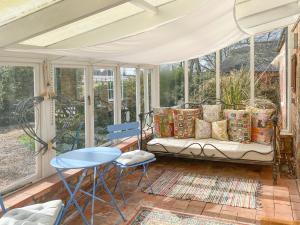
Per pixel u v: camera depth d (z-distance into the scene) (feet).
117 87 15.51
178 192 12.26
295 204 10.87
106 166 11.67
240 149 14.26
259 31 12.41
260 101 17.49
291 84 16.15
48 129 10.62
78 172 11.02
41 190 9.32
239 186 12.85
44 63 10.32
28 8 6.38
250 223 9.46
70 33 8.64
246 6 10.20
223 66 18.22
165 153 15.93
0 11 6.36
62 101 11.51
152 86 19.95
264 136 14.96
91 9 6.01
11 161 9.27
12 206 8.16
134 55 11.89
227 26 10.25
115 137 12.96
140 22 8.45
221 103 18.31
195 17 8.23
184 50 12.67
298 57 13.53
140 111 18.37
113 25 8.70
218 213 10.27
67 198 10.57
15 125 9.40
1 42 7.02
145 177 14.28
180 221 9.72
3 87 8.95
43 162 10.43
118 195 12.05
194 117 17.07
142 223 9.64
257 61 17.48
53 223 6.46
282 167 15.46
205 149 14.94
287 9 10.61
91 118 13.28
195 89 19.15
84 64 12.71
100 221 9.86
